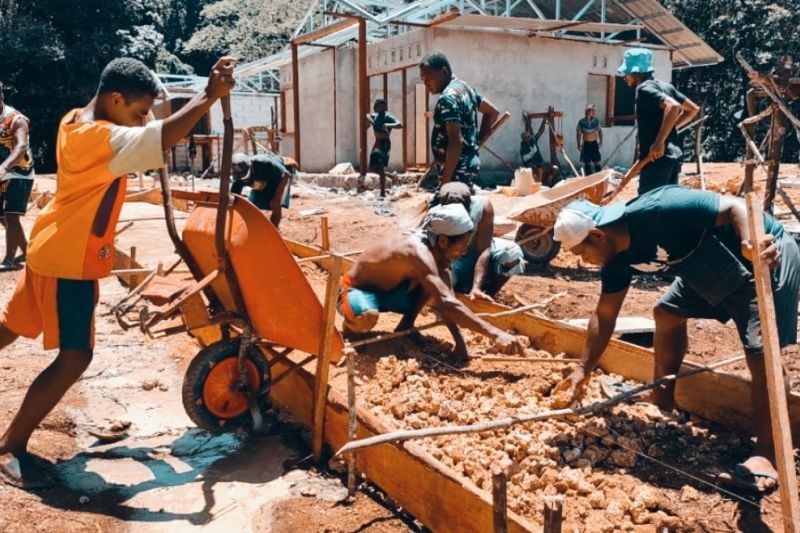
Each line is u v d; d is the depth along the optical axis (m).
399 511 3.78
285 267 4.35
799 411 3.96
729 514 3.43
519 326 5.95
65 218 3.83
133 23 34.00
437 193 6.19
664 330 4.46
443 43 17.39
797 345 5.66
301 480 4.12
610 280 4.05
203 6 55.16
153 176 18.69
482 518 3.19
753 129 8.75
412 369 5.01
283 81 24.88
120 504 3.88
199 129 31.03
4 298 7.61
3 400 5.00
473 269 6.30
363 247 9.76
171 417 5.05
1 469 3.94
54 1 31.48
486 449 3.89
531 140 17.06
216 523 3.71
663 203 3.80
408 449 3.64
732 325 6.43
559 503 2.31
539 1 21.00
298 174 18.94
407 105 19.72
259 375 4.59
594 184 7.73
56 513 3.73
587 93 21.08
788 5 29.58
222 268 4.32
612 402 3.90
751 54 29.12
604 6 19.95
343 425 4.18
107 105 3.92
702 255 3.79
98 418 4.97
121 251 8.53
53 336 3.96
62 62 30.95
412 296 5.58
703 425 4.47
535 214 7.86
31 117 30.97
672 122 6.62
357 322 5.48
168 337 6.59
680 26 20.23
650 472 3.82
